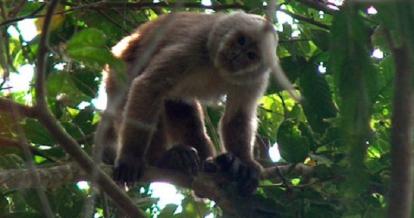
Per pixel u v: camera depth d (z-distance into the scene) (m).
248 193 10.69
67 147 7.81
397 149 5.49
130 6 12.26
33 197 9.92
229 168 11.01
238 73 11.98
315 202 9.83
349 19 4.97
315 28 11.85
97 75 11.99
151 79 11.70
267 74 12.17
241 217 10.43
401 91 5.35
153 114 11.47
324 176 9.77
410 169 5.49
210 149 12.52
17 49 12.66
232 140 12.25
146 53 5.69
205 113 13.28
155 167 11.03
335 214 9.73
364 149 5.16
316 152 10.05
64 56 7.52
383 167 9.55
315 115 10.52
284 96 13.34
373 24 6.61
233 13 12.45
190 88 12.35
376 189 9.44
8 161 9.85
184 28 12.59
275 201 10.06
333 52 5.08
